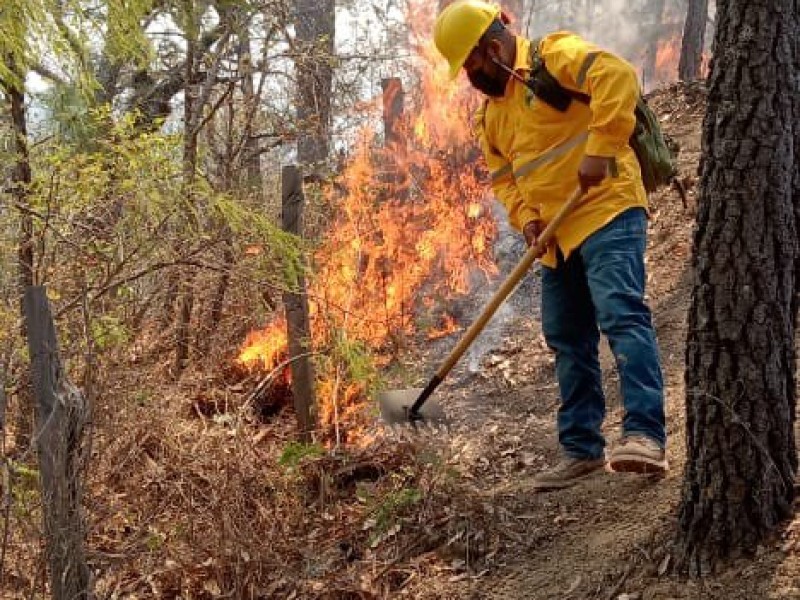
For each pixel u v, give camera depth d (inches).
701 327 104.7
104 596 132.0
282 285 190.5
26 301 113.0
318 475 165.6
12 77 161.0
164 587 141.2
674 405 160.6
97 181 161.2
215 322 221.0
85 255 168.4
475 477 162.9
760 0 98.4
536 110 136.6
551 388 197.2
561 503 138.8
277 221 231.6
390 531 144.3
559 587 118.4
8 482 114.0
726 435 103.7
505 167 148.9
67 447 114.5
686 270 222.5
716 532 105.9
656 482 131.9
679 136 299.1
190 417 202.4
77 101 180.2
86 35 165.5
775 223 100.8
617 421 169.6
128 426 160.1
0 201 161.6
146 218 175.6
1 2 150.0
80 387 145.0
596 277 132.0
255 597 138.3
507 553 132.0
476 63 138.9
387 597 131.3
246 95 255.1
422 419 160.9
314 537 151.8
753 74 99.1
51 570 112.9
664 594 106.0
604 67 126.1
